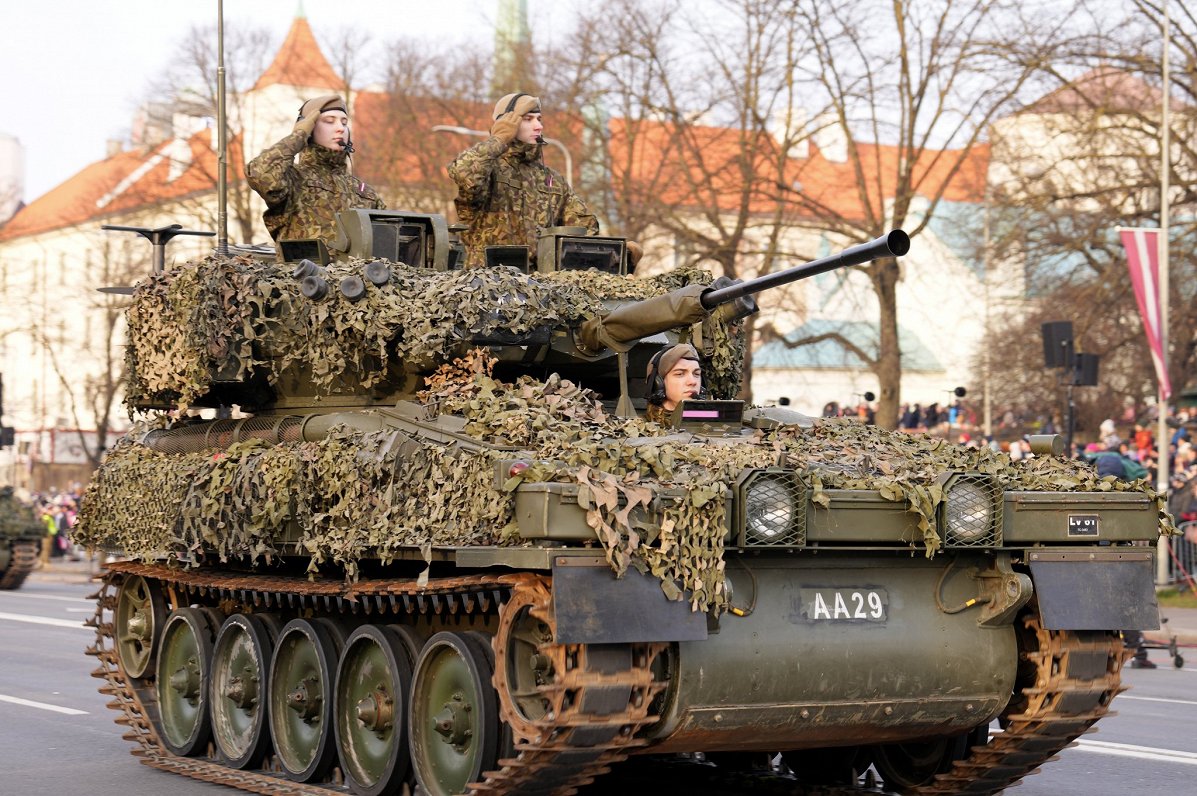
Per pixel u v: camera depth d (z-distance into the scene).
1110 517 10.15
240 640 12.20
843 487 9.38
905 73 33.69
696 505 8.73
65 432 62.91
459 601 9.74
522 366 11.73
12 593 32.47
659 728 9.24
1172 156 33.78
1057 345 25.00
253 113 54.06
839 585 9.69
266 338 11.99
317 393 12.27
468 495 9.06
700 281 12.55
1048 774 12.20
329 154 13.96
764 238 39.97
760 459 9.41
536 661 9.10
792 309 38.03
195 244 57.56
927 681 9.85
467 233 14.02
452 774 9.82
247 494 11.08
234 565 12.64
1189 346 38.47
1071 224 35.44
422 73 46.03
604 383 12.34
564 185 14.35
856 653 9.60
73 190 86.19
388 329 11.12
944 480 9.61
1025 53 33.16
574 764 9.07
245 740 12.05
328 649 11.09
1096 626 9.98
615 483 8.60
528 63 41.97
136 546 12.81
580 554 8.56
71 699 16.22
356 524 10.05
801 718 9.55
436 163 44.62
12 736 14.04
